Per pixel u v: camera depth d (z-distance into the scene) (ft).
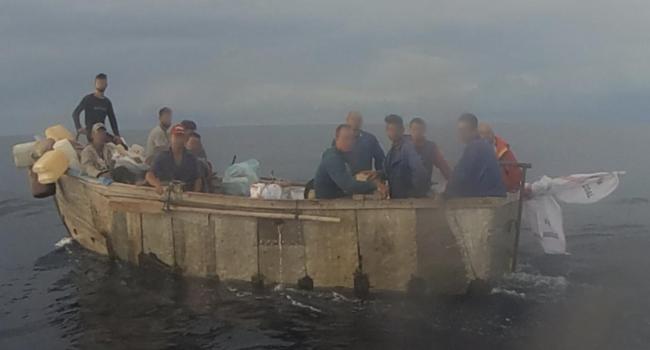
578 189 30.19
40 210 54.08
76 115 40.16
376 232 26.30
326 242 26.94
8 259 36.19
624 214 46.06
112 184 31.09
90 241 35.06
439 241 25.94
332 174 27.66
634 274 29.48
